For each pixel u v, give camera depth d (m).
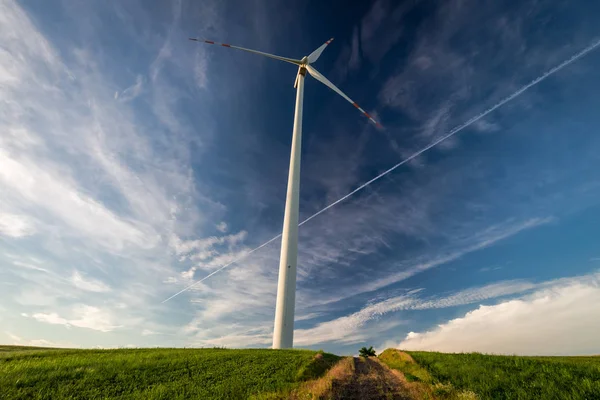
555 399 13.44
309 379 19.95
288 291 44.25
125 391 16.81
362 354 49.47
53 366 20.12
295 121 57.78
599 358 23.12
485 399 14.15
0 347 34.94
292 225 48.50
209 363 23.58
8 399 14.74
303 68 62.53
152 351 30.36
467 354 26.50
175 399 15.66
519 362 20.66
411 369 22.47
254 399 15.31
